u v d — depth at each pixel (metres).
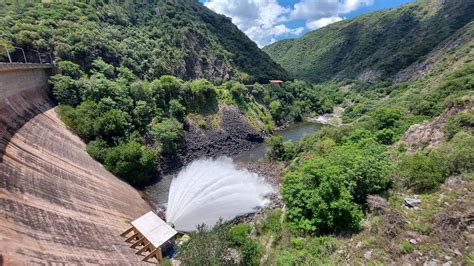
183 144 58.50
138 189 43.41
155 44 81.56
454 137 27.67
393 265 14.88
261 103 95.50
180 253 20.52
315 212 21.25
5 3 64.19
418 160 23.09
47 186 26.05
